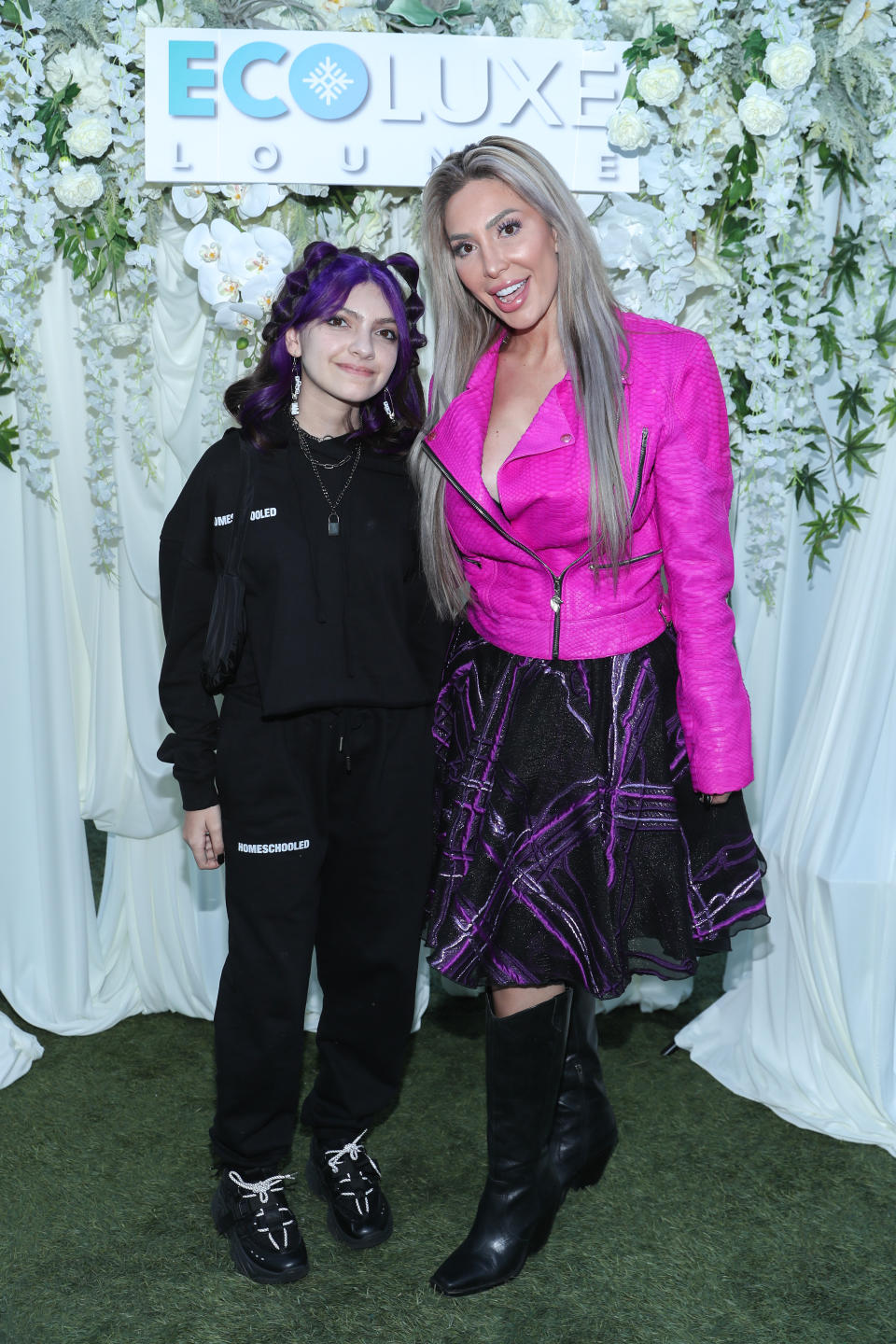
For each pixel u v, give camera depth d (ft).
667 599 6.49
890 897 7.91
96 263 7.51
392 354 6.25
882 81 7.15
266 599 6.32
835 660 8.05
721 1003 8.92
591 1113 7.24
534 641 6.31
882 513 7.80
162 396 8.09
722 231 7.69
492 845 6.30
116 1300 6.53
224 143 7.13
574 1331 6.30
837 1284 6.59
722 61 7.21
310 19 7.12
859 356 7.58
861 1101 8.11
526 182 5.93
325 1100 7.16
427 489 6.41
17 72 6.93
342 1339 6.26
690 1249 6.89
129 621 8.54
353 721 6.42
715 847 6.43
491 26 7.19
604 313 5.96
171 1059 8.81
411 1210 7.29
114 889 9.39
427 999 9.30
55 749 8.75
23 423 7.93
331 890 6.77
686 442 6.04
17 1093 8.36
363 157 7.23
